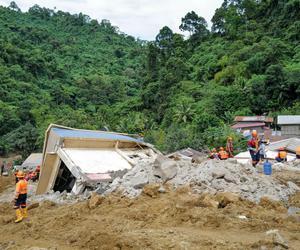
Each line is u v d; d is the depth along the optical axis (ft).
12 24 449.06
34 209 38.63
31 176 79.05
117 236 25.22
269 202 33.32
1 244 27.27
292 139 96.02
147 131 211.00
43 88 329.11
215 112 200.34
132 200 35.53
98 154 55.42
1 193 68.54
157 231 26.16
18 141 197.67
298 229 26.73
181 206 31.40
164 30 326.85
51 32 521.65
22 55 338.75
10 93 277.85
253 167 44.32
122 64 467.93
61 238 27.27
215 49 284.82
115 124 238.68
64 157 50.67
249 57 236.43
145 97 269.03
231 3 325.21
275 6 277.64
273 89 193.47
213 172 38.19
